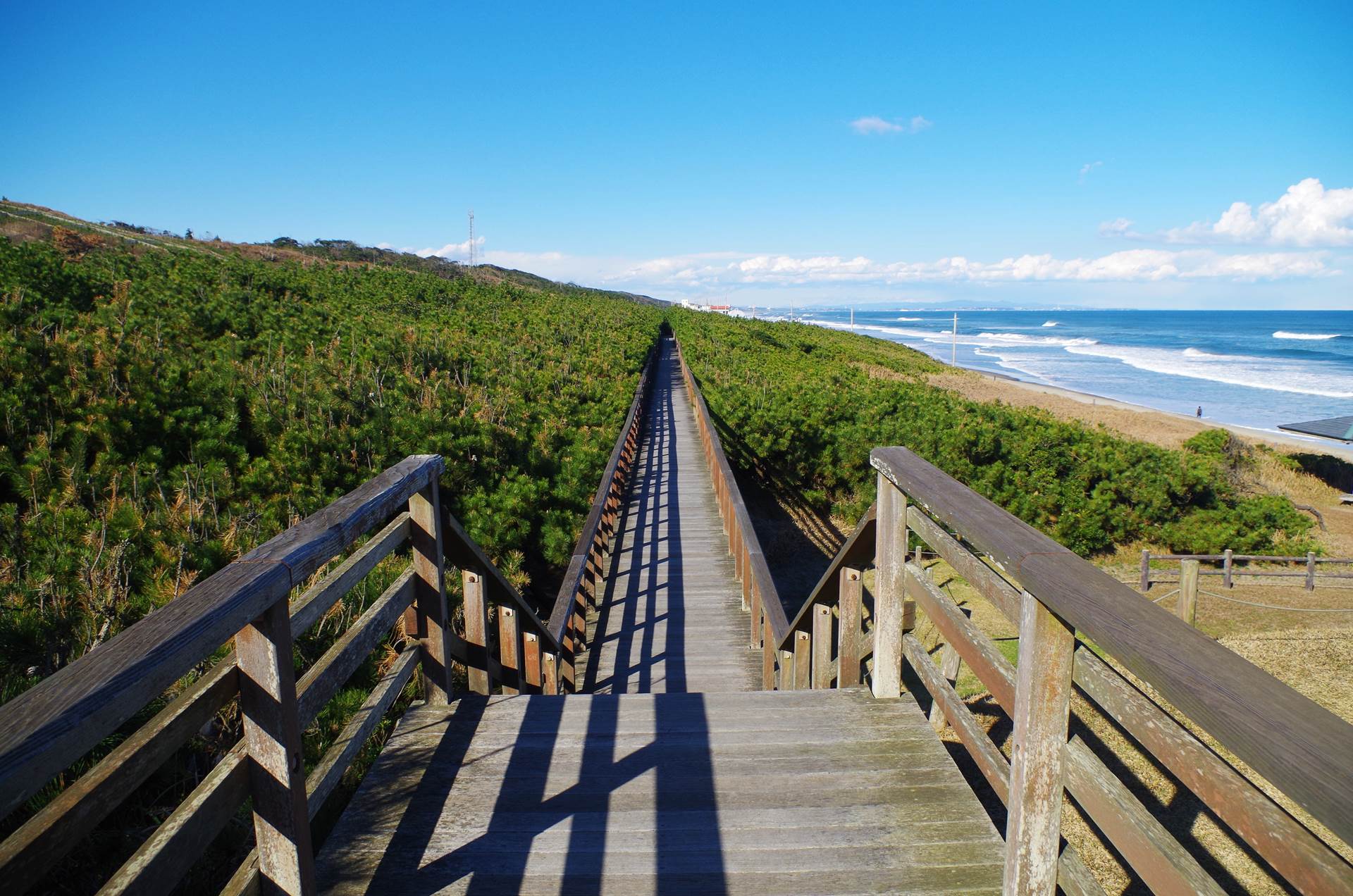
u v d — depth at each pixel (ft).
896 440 44.39
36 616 9.95
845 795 7.59
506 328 60.08
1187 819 13.32
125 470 16.51
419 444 23.08
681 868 6.60
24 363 19.83
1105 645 3.83
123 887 3.75
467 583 9.50
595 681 16.88
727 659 17.87
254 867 5.17
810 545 42.39
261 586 4.50
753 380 60.34
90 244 80.59
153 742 4.07
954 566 6.77
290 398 23.73
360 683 11.42
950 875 6.48
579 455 29.48
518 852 6.79
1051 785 5.00
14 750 2.81
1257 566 38.78
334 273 79.20
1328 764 2.65
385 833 7.04
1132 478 42.78
